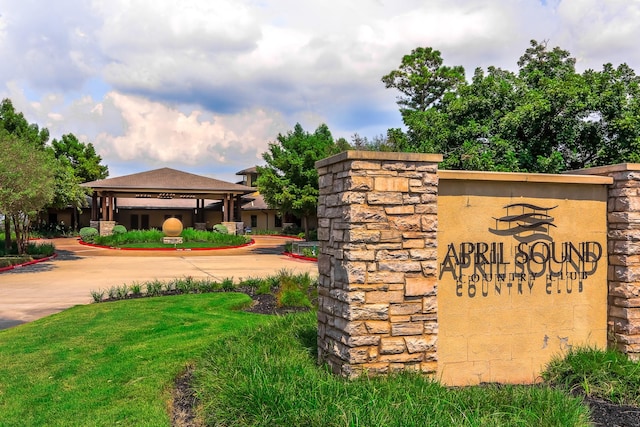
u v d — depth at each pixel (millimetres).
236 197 51031
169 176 49188
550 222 7230
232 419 5238
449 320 6742
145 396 6430
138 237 40594
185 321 10797
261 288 14992
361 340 6078
